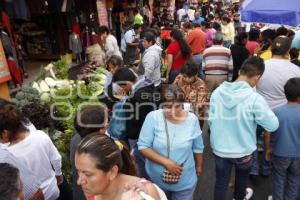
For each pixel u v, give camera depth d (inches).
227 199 160.4
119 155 62.0
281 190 140.1
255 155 172.9
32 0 338.6
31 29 430.3
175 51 241.9
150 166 115.5
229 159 128.5
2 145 99.3
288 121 128.9
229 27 469.1
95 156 58.0
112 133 145.6
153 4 636.7
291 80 128.9
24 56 436.5
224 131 126.6
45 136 108.3
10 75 280.5
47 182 108.7
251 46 256.1
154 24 507.2
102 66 252.8
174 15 660.7
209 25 422.6
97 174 58.4
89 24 428.5
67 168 148.8
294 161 134.4
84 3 420.5
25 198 92.4
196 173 121.8
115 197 62.1
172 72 245.0
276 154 135.9
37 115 149.3
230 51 234.4
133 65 307.6
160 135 111.0
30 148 102.1
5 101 102.3
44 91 186.7
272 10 199.2
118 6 489.7
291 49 193.2
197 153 119.8
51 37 427.5
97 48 315.0
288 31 224.2
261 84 157.9
